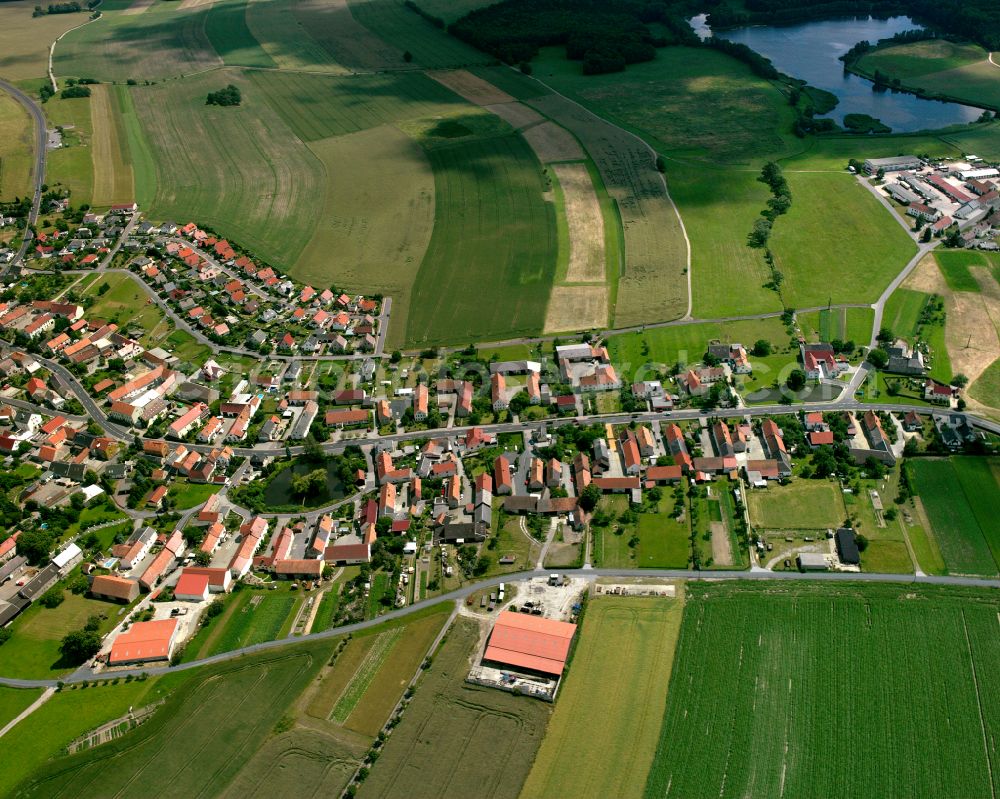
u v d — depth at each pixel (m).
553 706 144.25
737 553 171.88
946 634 152.38
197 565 177.12
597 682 147.62
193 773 139.00
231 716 147.25
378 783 134.62
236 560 175.75
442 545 179.25
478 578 171.25
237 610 168.12
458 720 143.38
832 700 142.75
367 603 167.62
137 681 154.88
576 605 162.25
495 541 179.50
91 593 173.50
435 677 151.00
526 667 149.88
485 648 155.88
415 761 137.50
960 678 145.12
